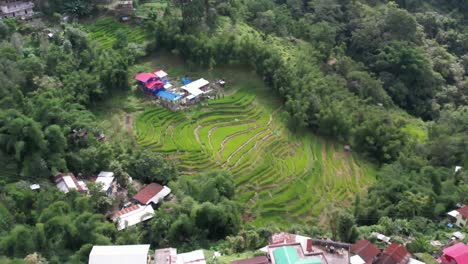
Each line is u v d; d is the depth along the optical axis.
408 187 67.38
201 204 57.62
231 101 84.06
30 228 51.16
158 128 76.00
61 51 80.81
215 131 78.31
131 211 57.72
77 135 66.38
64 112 66.06
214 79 88.94
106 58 82.50
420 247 54.66
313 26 108.38
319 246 51.16
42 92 69.56
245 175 70.44
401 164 75.50
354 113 85.44
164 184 64.38
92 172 64.25
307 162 76.69
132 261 47.06
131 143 71.44
